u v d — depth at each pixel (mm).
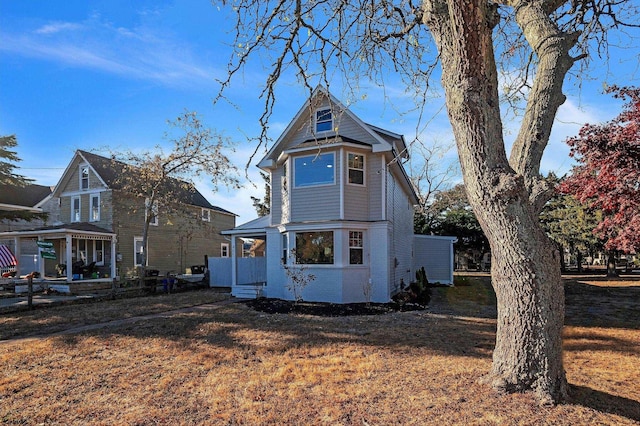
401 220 17109
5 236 19953
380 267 12766
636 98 8820
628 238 9281
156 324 9320
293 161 13430
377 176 13125
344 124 13633
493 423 3562
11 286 18188
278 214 14648
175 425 3941
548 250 3955
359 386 4797
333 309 11164
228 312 11039
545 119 4102
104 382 5289
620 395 4203
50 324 9750
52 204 25922
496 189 3848
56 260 23484
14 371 5871
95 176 23234
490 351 6312
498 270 4121
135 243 23906
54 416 4258
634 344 6922
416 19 5793
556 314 3951
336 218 12555
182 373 5562
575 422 3520
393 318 9797
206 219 30250
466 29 3824
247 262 19562
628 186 8883
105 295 14812
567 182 10469
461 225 32031
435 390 4453
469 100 3945
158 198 19625
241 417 4062
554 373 3943
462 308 11539
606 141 9023
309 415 4035
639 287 17656
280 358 6203
